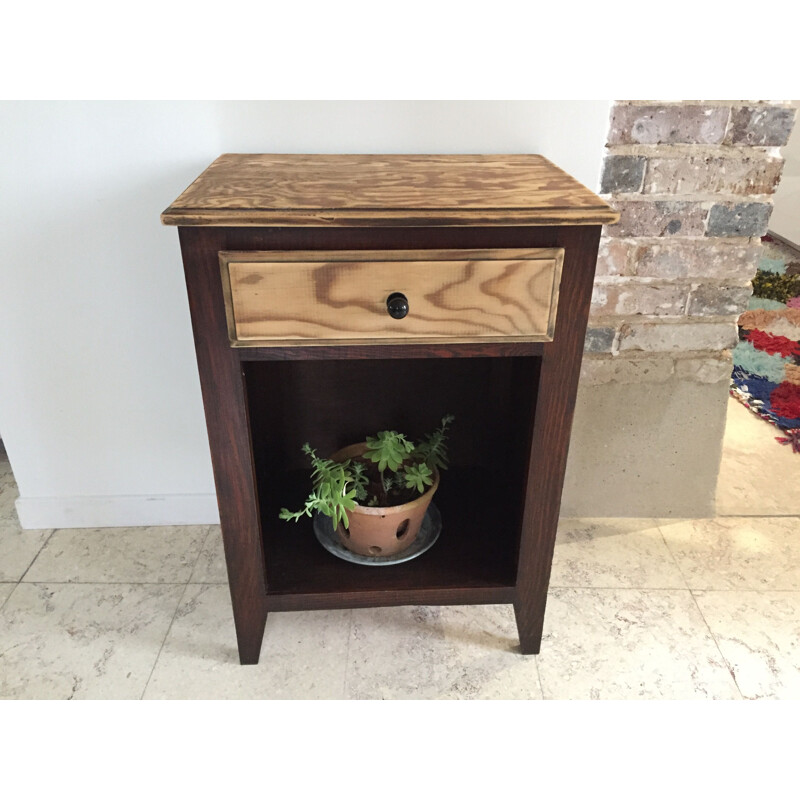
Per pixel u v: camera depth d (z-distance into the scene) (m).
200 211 0.79
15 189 1.14
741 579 1.34
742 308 1.29
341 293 0.85
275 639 1.21
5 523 1.47
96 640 1.20
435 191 0.89
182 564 1.37
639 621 1.25
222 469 0.97
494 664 1.17
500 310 0.87
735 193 1.19
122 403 1.34
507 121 1.14
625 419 1.39
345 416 1.38
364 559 1.17
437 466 1.38
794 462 1.66
